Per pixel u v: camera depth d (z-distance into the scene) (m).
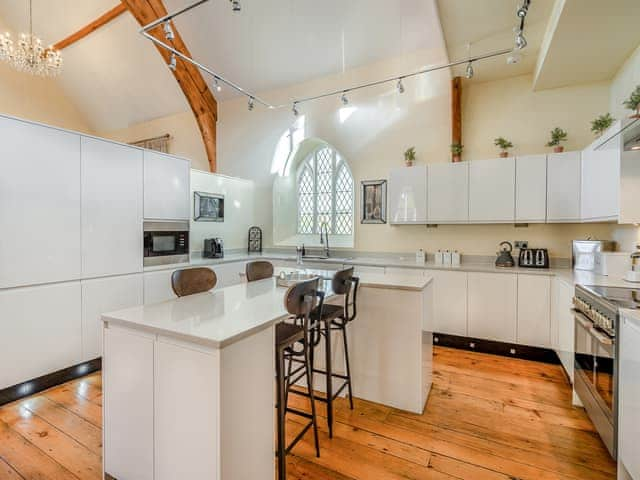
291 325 1.96
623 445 1.55
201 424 1.29
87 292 2.92
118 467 1.59
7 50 3.93
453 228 4.02
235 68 4.92
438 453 1.88
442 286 3.56
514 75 3.69
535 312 3.14
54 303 2.68
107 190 3.07
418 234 4.20
